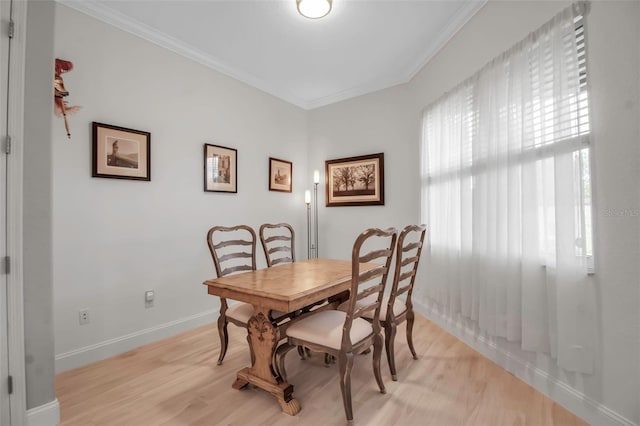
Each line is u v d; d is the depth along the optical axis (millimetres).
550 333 1759
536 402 1803
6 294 1506
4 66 1503
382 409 1756
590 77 1543
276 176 4086
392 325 2090
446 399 1848
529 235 1854
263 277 2156
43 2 1647
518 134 1971
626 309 1406
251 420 1677
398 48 3115
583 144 1589
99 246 2428
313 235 4566
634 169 1368
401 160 3756
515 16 2070
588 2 1552
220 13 2537
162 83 2855
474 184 2393
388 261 1934
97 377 2137
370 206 4020
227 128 3459
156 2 2385
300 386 2021
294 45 3041
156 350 2572
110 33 2500
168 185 2893
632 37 1368
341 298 2594
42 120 1637
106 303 2463
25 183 1580
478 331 2514
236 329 3064
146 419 1687
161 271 2834
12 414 1516
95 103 2408
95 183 2406
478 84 2346
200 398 1883
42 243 1633
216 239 3334
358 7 2490
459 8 2518
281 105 4195
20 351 1535
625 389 1416
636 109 1358
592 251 1544
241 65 3441
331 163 4355
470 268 2518
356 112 4160
